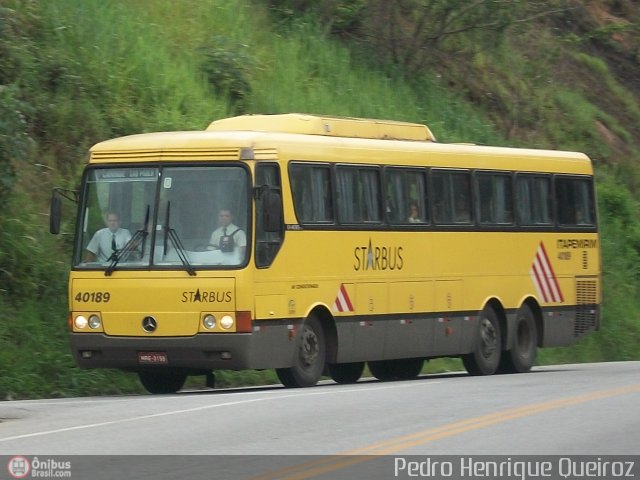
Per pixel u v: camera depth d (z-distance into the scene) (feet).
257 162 83.76
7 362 88.02
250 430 59.41
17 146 97.86
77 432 59.21
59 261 100.63
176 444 55.16
